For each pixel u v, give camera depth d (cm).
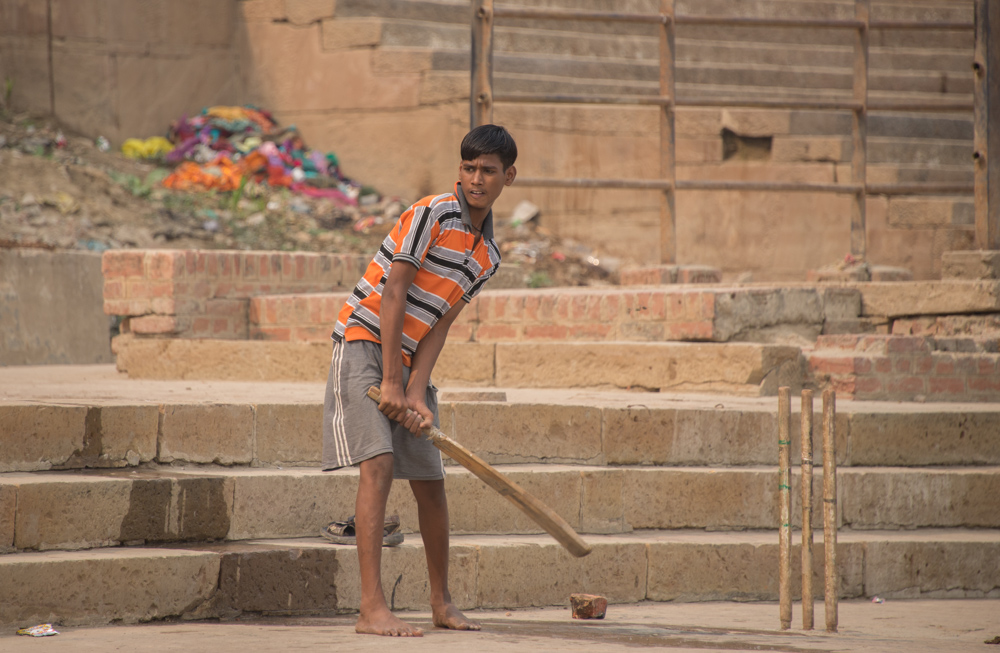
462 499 1817
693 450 2017
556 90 4853
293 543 1627
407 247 1306
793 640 1389
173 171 4797
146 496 1555
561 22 5091
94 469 1648
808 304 2800
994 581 1947
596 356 2578
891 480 2033
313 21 5081
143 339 2975
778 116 4756
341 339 1361
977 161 3170
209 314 3034
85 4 4919
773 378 2419
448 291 1355
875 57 5106
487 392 2084
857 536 1959
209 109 5109
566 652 1196
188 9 5169
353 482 1734
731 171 4784
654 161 4834
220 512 1619
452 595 1662
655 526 1923
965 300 2823
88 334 3784
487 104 3200
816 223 4703
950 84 5041
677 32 5097
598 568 1767
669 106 3466
